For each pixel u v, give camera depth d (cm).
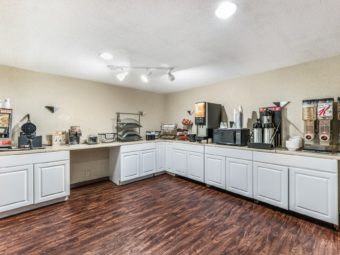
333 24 172
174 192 331
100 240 192
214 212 254
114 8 147
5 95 289
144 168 405
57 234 203
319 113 254
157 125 514
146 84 418
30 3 140
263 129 292
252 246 183
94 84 390
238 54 246
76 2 139
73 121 361
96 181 391
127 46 221
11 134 285
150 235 202
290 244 186
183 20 165
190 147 385
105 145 343
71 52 238
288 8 147
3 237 197
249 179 288
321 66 264
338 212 219
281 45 219
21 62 276
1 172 233
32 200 257
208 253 174
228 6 141
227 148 318
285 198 248
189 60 269
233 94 372
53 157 277
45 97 328
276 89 311
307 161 230
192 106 455
